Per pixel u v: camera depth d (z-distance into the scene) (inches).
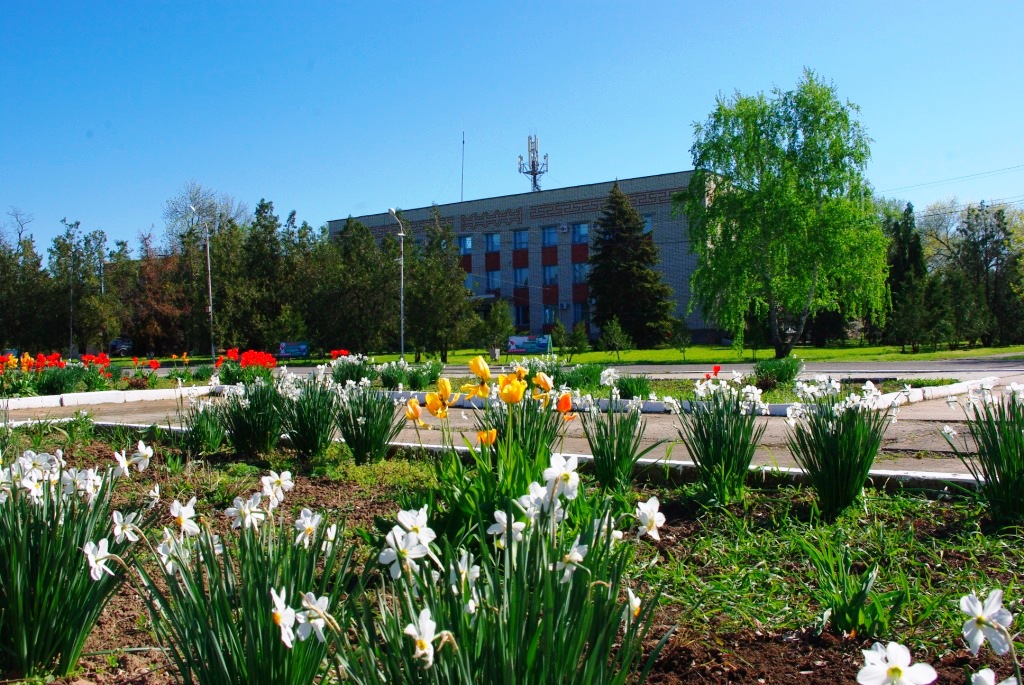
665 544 171.5
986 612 67.8
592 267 1967.3
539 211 2062.0
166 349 2060.8
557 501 94.2
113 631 137.3
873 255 1176.8
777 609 131.5
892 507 190.5
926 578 141.7
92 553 106.7
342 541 116.6
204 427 311.0
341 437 322.0
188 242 1903.3
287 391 317.1
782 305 1282.0
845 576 131.3
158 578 155.4
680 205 1322.6
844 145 1171.3
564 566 84.3
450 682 71.5
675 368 1026.7
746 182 1230.9
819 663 113.5
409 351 1738.4
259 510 107.1
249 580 90.2
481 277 2146.9
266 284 1752.0
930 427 362.3
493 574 88.7
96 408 575.2
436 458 233.1
